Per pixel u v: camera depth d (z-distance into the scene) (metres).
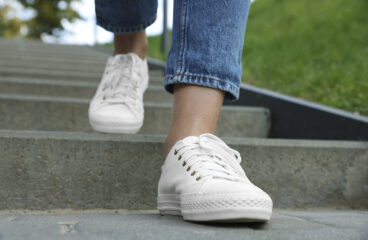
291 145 1.13
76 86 2.03
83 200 1.00
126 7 1.12
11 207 0.96
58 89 2.02
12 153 0.97
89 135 1.03
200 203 0.74
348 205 1.16
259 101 1.86
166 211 0.86
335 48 4.01
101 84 1.21
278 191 1.12
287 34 5.00
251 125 1.74
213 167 0.79
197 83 0.85
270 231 0.69
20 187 0.97
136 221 0.75
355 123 1.32
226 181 0.75
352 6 5.10
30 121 1.52
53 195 0.99
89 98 2.04
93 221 0.73
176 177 0.82
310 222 0.80
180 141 0.83
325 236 0.67
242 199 0.71
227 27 0.86
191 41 0.86
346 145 1.17
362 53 3.71
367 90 2.02
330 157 1.15
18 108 1.52
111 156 1.02
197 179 0.77
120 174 1.02
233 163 0.84
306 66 3.12
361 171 1.17
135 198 1.03
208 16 0.86
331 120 1.42
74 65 3.27
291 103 1.64
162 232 0.65
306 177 1.13
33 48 4.78
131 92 1.19
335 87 2.19
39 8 15.93
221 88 0.86
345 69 2.82
